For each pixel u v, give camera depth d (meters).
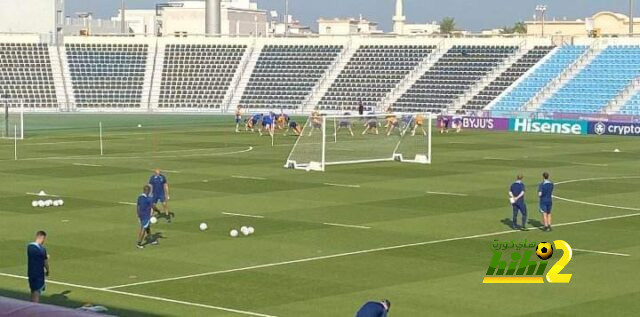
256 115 143.00
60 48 185.50
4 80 178.50
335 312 37.88
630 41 165.25
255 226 57.31
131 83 183.00
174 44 188.25
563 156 103.31
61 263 46.72
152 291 41.19
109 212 62.06
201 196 69.81
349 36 184.62
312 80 179.12
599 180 81.81
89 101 180.25
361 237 54.03
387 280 43.47
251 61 184.62
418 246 51.41
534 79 164.00
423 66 174.75
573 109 156.75
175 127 142.12
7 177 80.38
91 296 40.25
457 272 45.16
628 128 133.75
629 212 63.88
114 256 48.47
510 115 148.62
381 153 101.06
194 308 38.34
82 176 81.44
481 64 171.00
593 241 53.25
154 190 59.66
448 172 87.00
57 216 60.44
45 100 178.25
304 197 69.75
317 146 103.81
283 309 38.31
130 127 141.62
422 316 37.31
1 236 53.62
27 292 40.66
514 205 56.78
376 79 175.62
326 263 47.03
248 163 93.19
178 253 49.25
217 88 181.62
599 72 160.12
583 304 39.19
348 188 75.12
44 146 109.69
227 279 43.50
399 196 70.69
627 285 42.62
